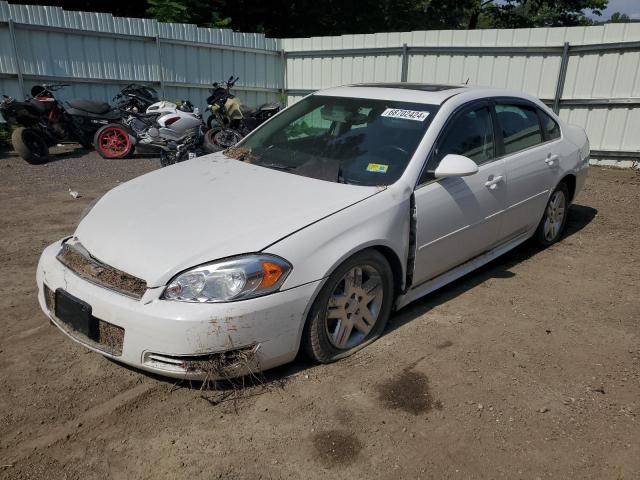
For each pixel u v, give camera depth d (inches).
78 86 428.5
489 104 177.5
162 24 458.9
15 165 352.2
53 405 116.3
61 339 141.5
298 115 180.5
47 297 131.2
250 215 127.0
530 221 198.7
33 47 398.3
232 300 110.7
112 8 706.2
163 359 111.6
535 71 418.3
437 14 995.9
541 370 134.6
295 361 133.9
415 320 157.3
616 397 124.9
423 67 466.0
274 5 812.6
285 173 151.6
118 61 443.5
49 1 642.8
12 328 146.6
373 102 170.7
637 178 361.7
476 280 187.9
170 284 111.7
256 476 99.2
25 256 197.3
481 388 126.4
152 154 412.5
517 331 153.3
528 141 193.0
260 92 546.0
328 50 513.3
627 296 178.2
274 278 114.4
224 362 113.3
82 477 98.0
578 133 227.1
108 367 129.7
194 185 147.0
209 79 502.3
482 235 171.5
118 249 121.0
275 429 111.0
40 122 359.3
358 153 154.3
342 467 101.9
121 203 140.6
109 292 115.2
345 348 135.3
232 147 182.2
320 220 125.3
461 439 110.0
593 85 396.8
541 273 195.6
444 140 156.3
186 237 120.0
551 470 102.7
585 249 221.5
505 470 102.4
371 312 140.3
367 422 113.7
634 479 101.0
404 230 141.0
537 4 1086.4
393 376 129.3
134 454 103.7
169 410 115.9
